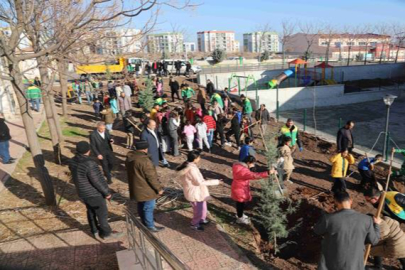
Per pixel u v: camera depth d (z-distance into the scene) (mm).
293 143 10805
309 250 7055
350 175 10570
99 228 6105
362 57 58094
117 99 16719
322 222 3996
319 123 20656
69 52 6715
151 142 8578
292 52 72438
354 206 8555
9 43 6207
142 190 5762
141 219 6133
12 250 5629
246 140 8320
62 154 11562
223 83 31328
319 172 11000
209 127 12516
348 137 10203
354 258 3820
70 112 19844
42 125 16500
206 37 113500
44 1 6828
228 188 9070
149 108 18141
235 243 6145
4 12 6523
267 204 6625
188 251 5715
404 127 19250
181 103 22328
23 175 9344
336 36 59719
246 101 16172
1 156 10031
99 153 8406
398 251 5176
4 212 7074
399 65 41469
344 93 29625
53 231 6301
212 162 11430
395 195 6148
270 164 6836
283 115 24281
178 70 35938
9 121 17062
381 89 32031
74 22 6207
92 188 5586
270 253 6594
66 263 5242
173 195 8102
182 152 12422
